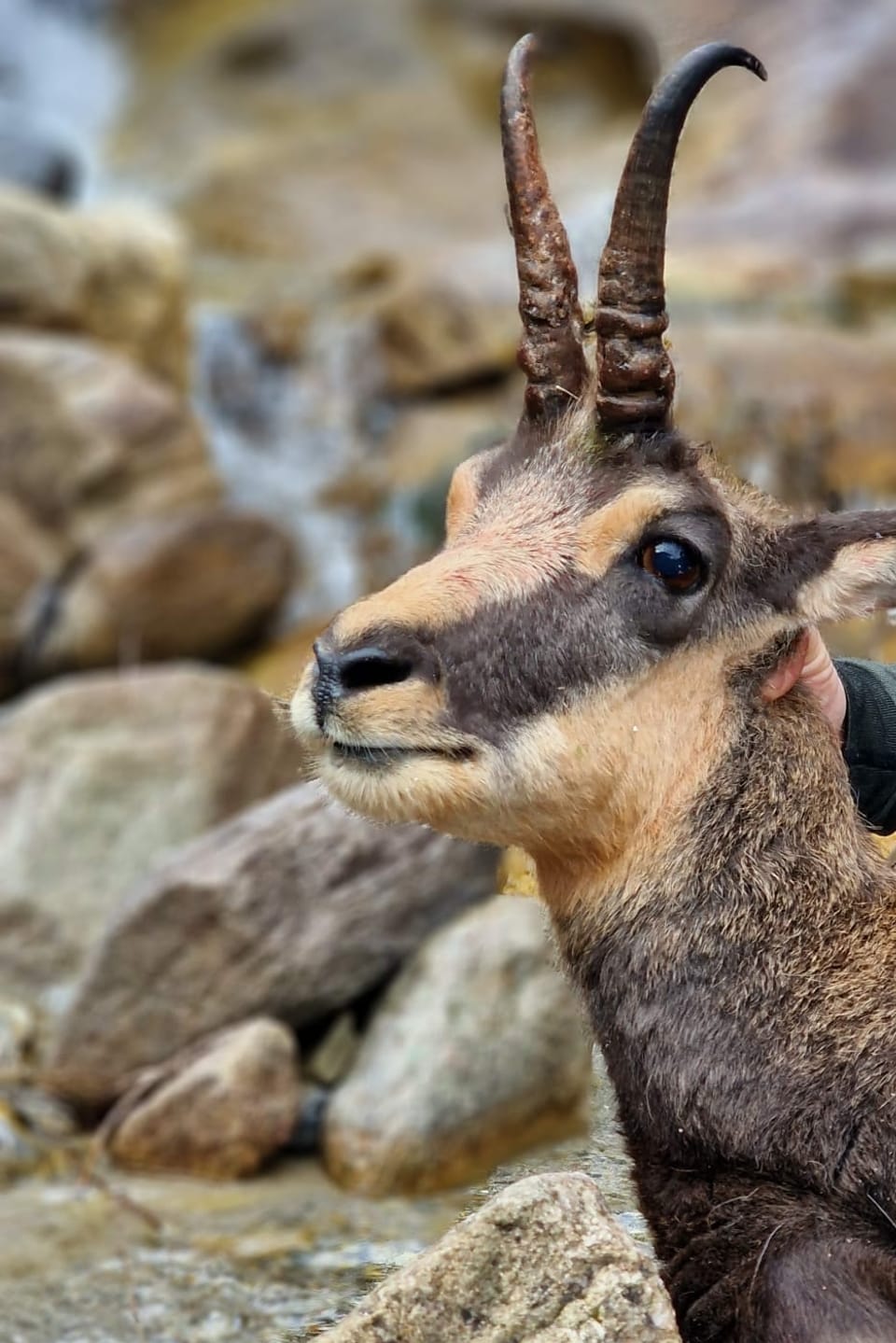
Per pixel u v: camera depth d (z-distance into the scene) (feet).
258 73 104.68
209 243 85.61
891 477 53.98
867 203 79.92
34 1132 30.17
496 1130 28.68
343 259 81.97
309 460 63.05
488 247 78.07
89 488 50.49
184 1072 29.55
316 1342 17.44
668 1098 19.21
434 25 107.96
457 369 64.69
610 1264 17.06
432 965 30.14
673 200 84.94
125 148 95.86
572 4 106.73
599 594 19.08
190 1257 25.99
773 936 19.22
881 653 32.55
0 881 35.29
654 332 19.39
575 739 18.93
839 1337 17.16
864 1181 18.45
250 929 30.40
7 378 49.55
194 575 48.37
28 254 56.65
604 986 19.76
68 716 37.14
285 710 19.89
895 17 93.09
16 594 48.26
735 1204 18.81
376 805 18.62
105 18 109.40
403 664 18.42
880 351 60.34
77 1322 24.38
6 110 96.99
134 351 59.31
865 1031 18.79
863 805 22.02
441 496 57.52
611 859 19.67
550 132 98.73
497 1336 17.01
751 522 19.85
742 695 19.75
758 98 91.61
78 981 32.19
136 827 36.06
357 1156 28.27
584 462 19.74
